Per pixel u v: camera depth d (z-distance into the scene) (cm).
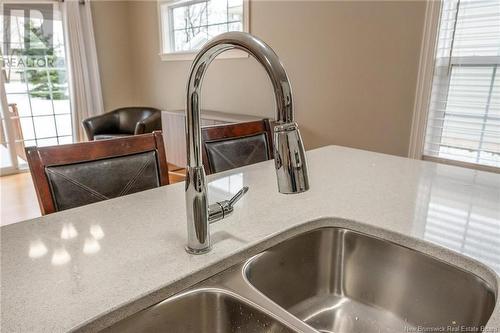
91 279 71
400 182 131
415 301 91
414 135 247
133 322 66
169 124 403
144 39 480
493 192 121
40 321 59
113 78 506
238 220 98
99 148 123
